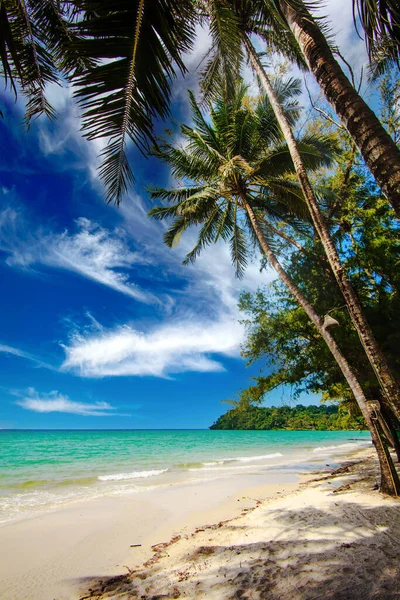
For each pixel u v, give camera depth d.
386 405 9.93
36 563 4.53
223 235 13.01
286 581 3.22
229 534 5.09
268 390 12.20
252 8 6.06
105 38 2.36
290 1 3.09
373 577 3.10
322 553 3.82
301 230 11.84
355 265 10.23
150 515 6.95
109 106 2.51
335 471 12.51
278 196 10.71
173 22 2.54
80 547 5.13
